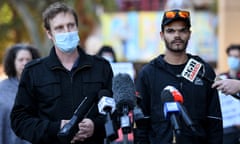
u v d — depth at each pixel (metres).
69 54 7.97
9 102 10.27
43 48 33.91
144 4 43.56
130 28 41.44
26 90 8.01
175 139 7.32
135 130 8.33
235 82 8.30
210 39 41.72
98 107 7.45
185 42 8.50
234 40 35.12
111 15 40.97
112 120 6.92
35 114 8.06
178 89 8.45
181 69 8.55
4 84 10.53
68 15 7.93
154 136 8.43
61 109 7.84
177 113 7.09
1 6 35.59
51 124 7.66
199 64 8.56
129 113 6.92
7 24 38.69
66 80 7.93
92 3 35.22
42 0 32.62
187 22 8.47
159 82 8.52
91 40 40.59
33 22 34.16
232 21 35.12
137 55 41.44
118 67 14.15
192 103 8.42
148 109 8.58
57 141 7.69
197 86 8.48
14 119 7.97
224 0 35.31
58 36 7.84
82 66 7.95
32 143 7.79
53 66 7.93
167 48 8.57
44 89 7.89
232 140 12.88
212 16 42.09
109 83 8.05
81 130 7.54
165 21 8.48
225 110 12.72
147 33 41.44
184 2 40.53
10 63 10.66
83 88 7.91
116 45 41.47
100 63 8.12
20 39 40.84
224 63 34.72
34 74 7.98
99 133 7.75
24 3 34.06
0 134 10.12
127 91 6.86
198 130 8.36
